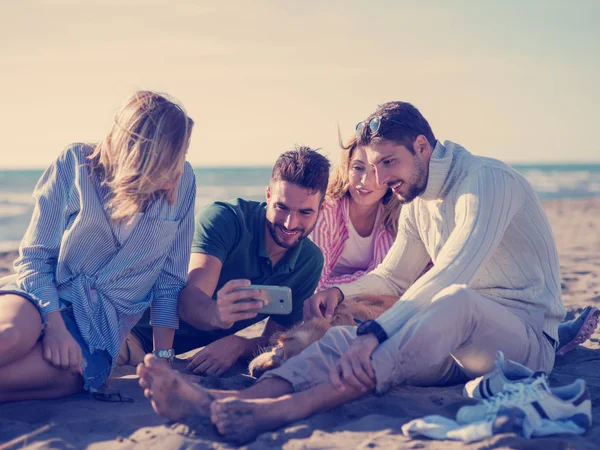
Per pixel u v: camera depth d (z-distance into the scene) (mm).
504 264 2945
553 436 2182
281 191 3217
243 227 3381
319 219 4043
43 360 2619
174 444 2207
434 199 3037
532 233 2932
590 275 6785
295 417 2373
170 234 3012
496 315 2617
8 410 2566
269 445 2184
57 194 2891
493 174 2861
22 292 2676
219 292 2852
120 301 2932
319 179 3223
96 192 2838
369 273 3619
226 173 47062
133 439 2281
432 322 2469
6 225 14336
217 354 3303
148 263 3002
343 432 2311
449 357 2895
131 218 2857
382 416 2461
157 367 2268
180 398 2316
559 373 3338
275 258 3492
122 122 2709
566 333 3627
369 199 3943
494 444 2102
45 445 2215
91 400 2742
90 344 2801
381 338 2486
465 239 2705
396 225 4113
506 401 2273
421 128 2975
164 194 2914
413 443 2184
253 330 4758
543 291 2930
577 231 13141
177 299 3129
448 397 2742
